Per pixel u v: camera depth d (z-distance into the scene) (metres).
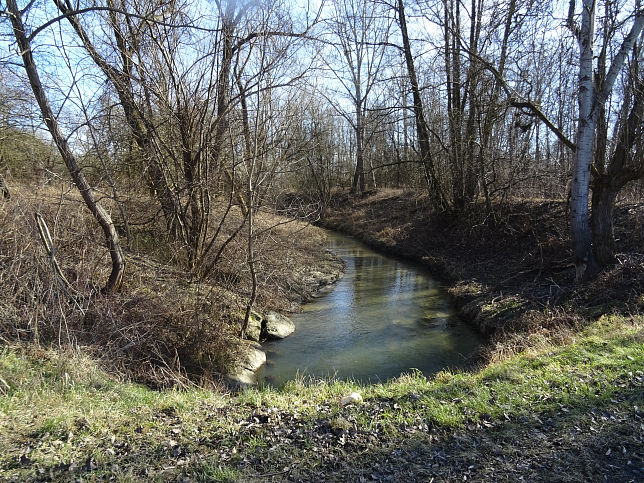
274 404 4.76
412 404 4.56
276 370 7.83
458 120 16.34
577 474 3.26
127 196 9.74
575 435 3.77
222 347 7.67
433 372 7.53
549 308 8.88
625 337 5.92
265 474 3.38
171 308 7.67
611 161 9.33
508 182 15.42
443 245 17.72
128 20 8.06
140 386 5.93
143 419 4.32
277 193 12.93
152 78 8.41
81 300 7.01
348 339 9.39
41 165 8.48
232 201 9.12
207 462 3.52
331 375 7.53
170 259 9.56
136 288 8.28
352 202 31.34
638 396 4.29
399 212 24.42
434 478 3.30
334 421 4.16
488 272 13.20
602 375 4.82
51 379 5.03
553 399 4.42
